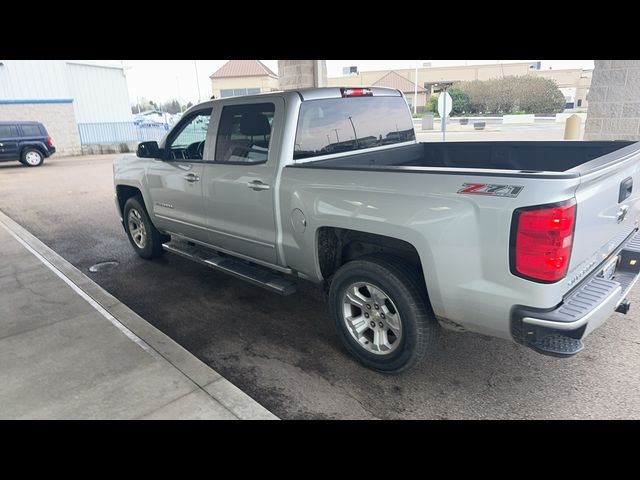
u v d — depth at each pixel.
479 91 48.28
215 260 4.63
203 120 4.57
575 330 2.52
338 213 3.26
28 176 15.34
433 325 3.13
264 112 3.85
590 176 2.47
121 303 4.52
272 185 3.72
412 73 61.75
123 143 24.44
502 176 2.54
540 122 34.12
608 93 6.93
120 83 25.09
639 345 3.60
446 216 2.73
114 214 8.98
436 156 4.86
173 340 3.83
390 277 3.08
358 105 4.24
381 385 3.23
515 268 2.54
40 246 6.60
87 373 3.35
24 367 3.45
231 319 4.30
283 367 3.48
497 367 3.40
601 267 3.02
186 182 4.66
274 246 3.89
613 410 2.90
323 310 4.45
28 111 21.59
